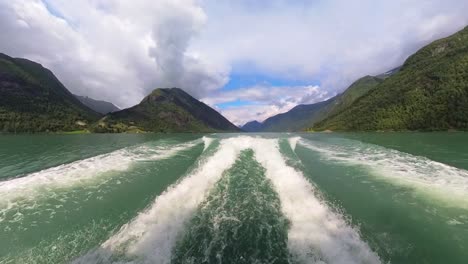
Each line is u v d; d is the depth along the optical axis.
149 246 4.77
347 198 7.16
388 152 15.80
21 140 42.81
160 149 17.34
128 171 10.30
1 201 6.99
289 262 4.30
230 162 11.35
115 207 6.60
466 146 22.62
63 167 10.93
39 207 6.61
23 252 4.77
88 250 4.74
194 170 9.92
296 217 5.86
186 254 4.55
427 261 4.36
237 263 4.32
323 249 4.58
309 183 8.21
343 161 12.41
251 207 6.48
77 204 6.79
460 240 4.89
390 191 7.59
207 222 5.68
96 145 28.62
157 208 6.32
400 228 5.39
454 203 6.51
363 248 4.61
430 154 17.06
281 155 12.93
